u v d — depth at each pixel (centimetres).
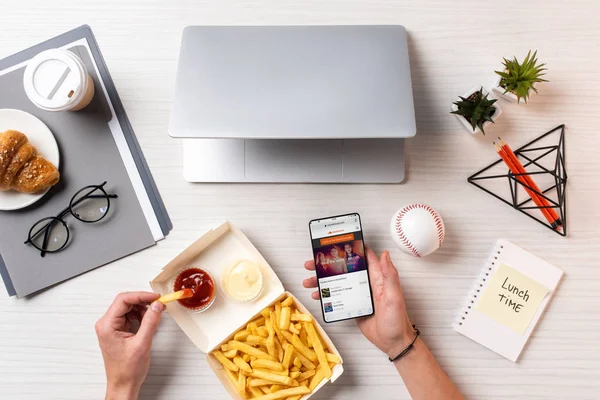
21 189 75
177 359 80
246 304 79
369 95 66
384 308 73
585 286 79
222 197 80
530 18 80
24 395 79
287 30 69
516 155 79
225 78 66
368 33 69
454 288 80
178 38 81
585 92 80
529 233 79
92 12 80
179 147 80
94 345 80
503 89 77
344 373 80
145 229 80
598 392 79
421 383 74
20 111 77
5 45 80
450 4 80
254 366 75
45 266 79
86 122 80
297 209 80
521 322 79
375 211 80
